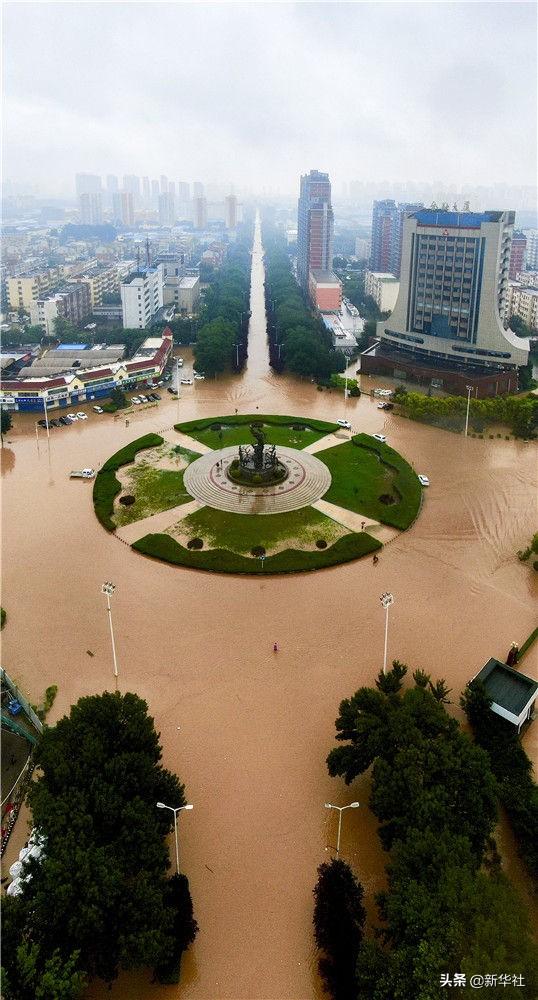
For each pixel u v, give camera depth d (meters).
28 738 81.06
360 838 69.81
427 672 92.25
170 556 118.69
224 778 75.94
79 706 74.44
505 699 84.50
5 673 89.25
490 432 184.75
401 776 66.56
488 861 67.00
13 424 189.25
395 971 51.25
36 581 112.56
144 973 58.03
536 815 68.31
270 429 183.38
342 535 127.94
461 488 149.00
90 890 54.31
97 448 170.75
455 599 109.00
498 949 49.50
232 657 94.81
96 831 61.53
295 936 60.69
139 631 100.31
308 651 96.12
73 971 52.97
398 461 160.50
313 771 77.19
